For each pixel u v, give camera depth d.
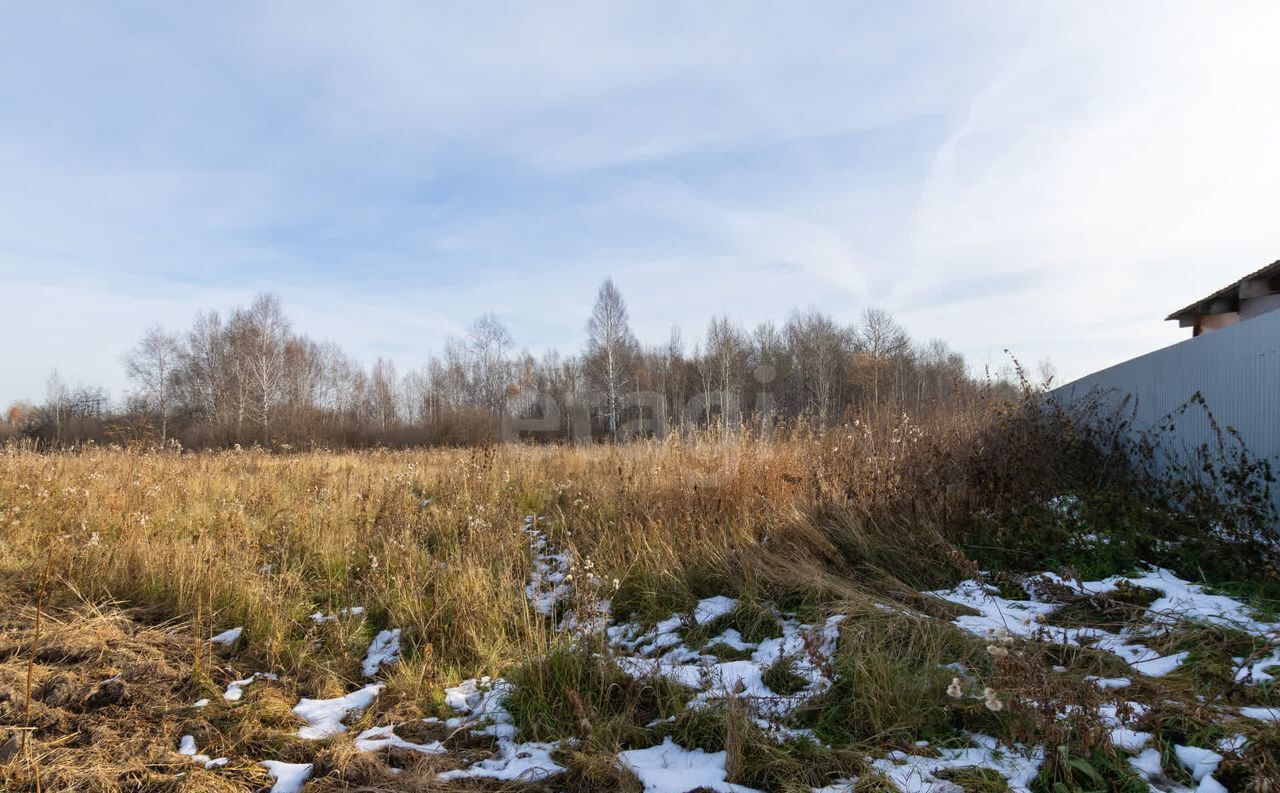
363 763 3.06
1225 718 2.91
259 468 11.66
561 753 3.20
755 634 4.46
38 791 2.76
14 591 5.33
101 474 9.55
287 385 38.94
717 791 2.80
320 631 4.95
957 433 7.62
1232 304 8.46
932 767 2.82
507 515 7.18
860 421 8.09
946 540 5.55
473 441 28.75
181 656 4.40
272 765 3.12
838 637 4.06
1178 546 5.11
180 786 2.86
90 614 4.91
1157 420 6.57
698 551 5.74
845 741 3.13
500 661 4.31
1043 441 6.94
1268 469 4.95
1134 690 3.21
